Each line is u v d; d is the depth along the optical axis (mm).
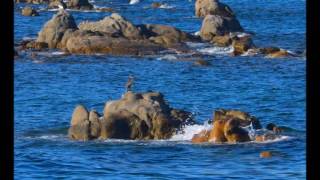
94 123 118062
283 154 104500
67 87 192000
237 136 113188
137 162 99000
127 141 115250
